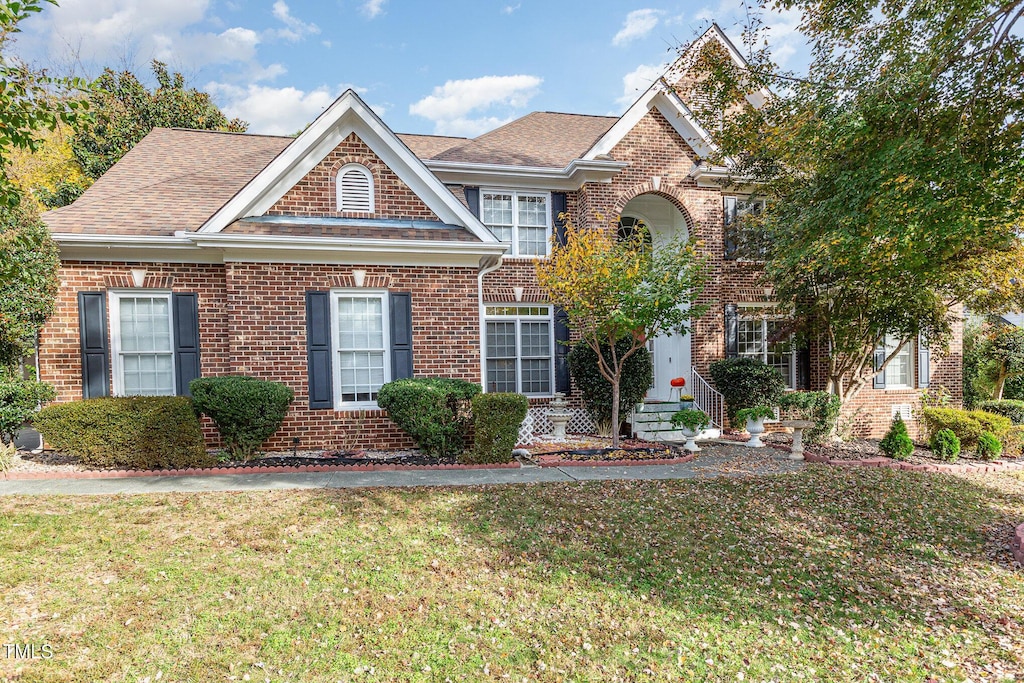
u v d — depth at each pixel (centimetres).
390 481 845
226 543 583
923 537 707
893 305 1245
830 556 633
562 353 1423
